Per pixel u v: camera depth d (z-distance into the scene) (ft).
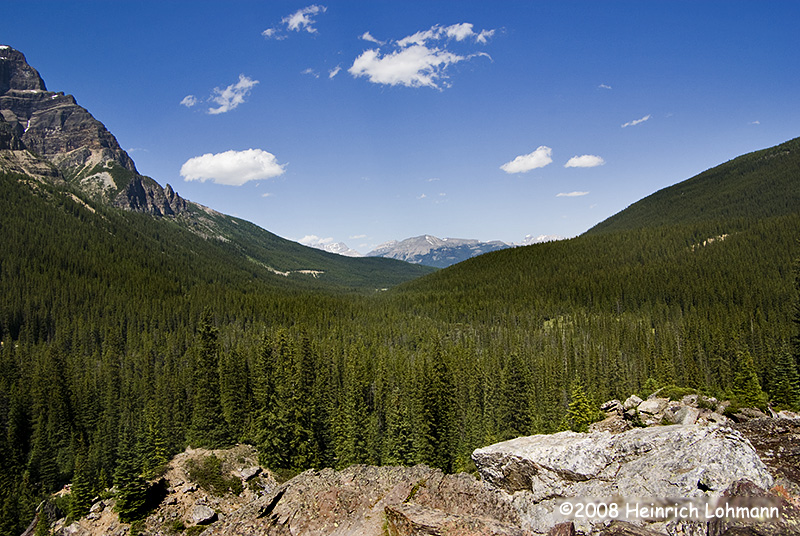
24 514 229.86
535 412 222.07
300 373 262.88
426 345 485.97
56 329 478.59
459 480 81.35
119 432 265.13
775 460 66.23
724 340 338.95
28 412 293.43
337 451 220.02
